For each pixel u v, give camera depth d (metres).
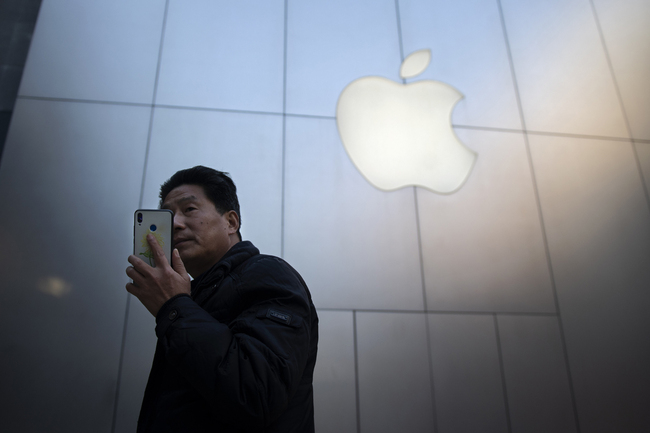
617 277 2.62
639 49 3.22
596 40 3.21
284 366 0.59
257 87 2.75
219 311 0.69
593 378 2.37
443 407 2.22
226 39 2.84
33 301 2.13
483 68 3.02
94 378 2.06
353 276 2.41
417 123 2.82
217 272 0.75
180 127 2.58
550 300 2.51
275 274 0.71
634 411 2.33
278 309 0.65
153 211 0.82
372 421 2.15
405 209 2.61
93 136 2.48
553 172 2.82
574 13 3.26
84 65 2.62
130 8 2.80
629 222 2.76
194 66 2.73
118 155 2.46
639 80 3.13
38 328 2.09
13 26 2.80
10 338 2.05
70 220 2.29
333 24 3.00
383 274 2.44
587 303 2.54
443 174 2.72
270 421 0.58
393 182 2.66
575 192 2.78
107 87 2.59
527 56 3.10
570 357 2.40
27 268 2.17
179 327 0.60
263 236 2.43
